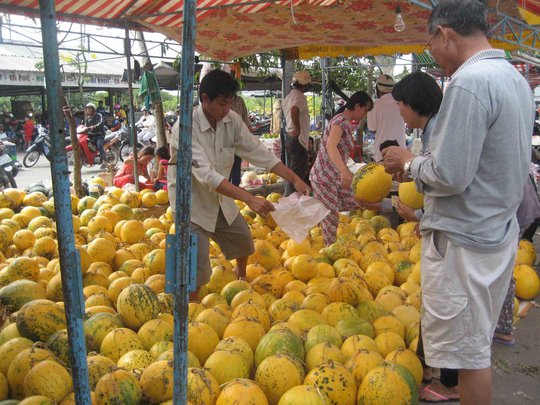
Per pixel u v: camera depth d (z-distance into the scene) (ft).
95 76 69.87
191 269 7.77
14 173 47.01
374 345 11.93
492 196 8.61
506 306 14.26
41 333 12.14
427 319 9.42
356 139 42.57
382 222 23.76
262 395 9.80
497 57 8.61
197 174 13.61
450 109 8.26
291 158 32.53
